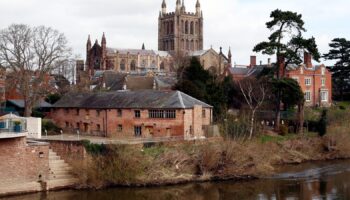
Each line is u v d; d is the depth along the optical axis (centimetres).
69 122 10156
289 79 10062
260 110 10844
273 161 8356
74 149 6681
